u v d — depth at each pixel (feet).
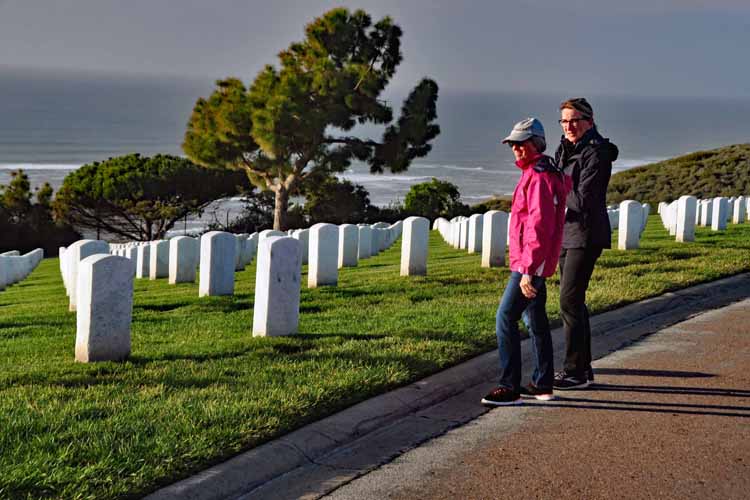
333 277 42.04
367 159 132.87
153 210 165.07
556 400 21.18
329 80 122.42
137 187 164.66
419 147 134.72
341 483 16.12
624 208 52.21
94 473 15.35
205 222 239.91
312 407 19.49
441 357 24.27
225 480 15.79
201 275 41.70
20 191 171.83
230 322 33.32
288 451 17.22
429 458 17.34
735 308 32.78
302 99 122.72
